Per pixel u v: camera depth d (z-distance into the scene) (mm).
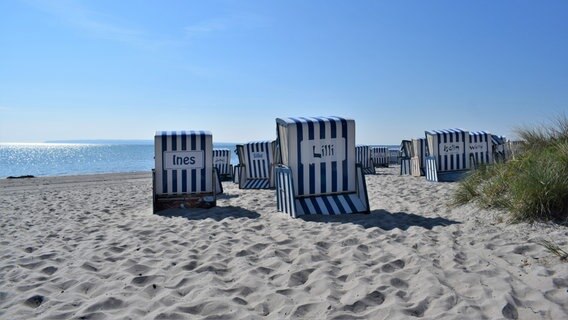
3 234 5770
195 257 4180
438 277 3262
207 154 7719
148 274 3658
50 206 8750
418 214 6094
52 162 48469
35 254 4496
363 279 3279
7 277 3705
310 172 6438
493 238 4398
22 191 12859
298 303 2904
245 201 8438
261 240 4777
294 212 6113
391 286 3111
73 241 5125
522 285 2982
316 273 3484
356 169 6512
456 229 4926
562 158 5359
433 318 2549
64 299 3113
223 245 4578
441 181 11219
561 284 2951
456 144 11617
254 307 2877
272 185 11609
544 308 2617
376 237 4680
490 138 11820
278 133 6867
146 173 23312
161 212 7336
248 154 12172
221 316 2691
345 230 5113
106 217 7051
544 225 4590
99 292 3275
